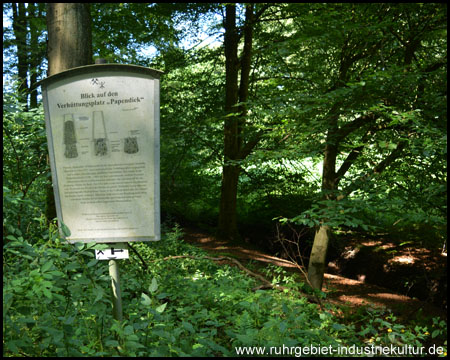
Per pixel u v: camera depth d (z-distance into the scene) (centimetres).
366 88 565
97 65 288
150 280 403
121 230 291
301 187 1131
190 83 1202
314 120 611
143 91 288
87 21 458
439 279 780
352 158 720
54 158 295
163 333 249
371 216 970
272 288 535
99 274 285
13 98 429
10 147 445
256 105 702
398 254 927
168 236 812
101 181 292
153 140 288
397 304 732
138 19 1055
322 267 754
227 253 951
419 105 573
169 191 1194
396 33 658
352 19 643
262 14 1124
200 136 1191
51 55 449
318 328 348
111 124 290
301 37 667
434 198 556
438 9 602
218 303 391
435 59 706
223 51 1180
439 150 520
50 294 211
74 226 294
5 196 279
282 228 1121
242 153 1136
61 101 292
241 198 1362
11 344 214
